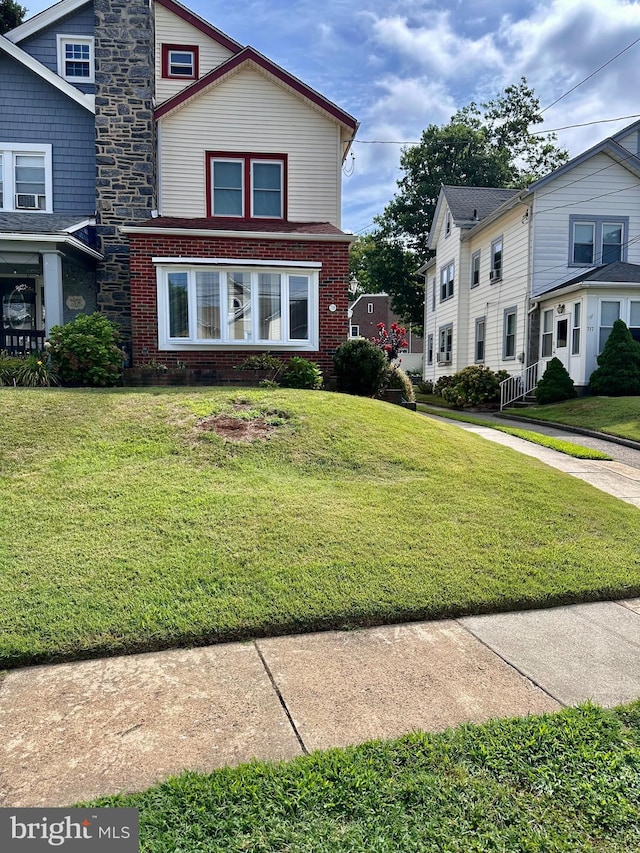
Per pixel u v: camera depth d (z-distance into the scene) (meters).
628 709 2.75
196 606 3.62
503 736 2.50
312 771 2.26
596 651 3.38
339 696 2.85
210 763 2.35
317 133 13.50
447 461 7.14
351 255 40.41
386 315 51.94
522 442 10.55
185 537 4.60
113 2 12.71
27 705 2.74
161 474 5.94
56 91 13.37
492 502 5.88
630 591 4.21
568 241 16.98
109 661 3.16
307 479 6.16
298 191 13.48
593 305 15.12
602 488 7.27
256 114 13.33
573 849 1.91
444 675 3.07
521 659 3.26
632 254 17.03
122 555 4.26
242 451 6.71
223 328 11.34
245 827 1.99
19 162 13.41
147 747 2.44
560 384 15.38
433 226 25.95
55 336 10.07
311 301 11.66
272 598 3.76
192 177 13.23
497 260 19.62
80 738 2.50
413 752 2.39
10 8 22.33
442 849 1.91
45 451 6.34
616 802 2.13
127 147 12.71
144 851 1.88
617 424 11.75
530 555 4.67
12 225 11.56
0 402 7.61
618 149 16.48
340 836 1.96
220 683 2.96
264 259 11.48
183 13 14.27
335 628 3.59
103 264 12.62
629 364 14.41
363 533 4.86
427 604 3.80
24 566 4.05
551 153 36.78
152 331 11.21
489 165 33.28
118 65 12.70
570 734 2.53
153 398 8.30
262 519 5.00
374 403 9.21
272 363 10.97
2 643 3.16
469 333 22.16
